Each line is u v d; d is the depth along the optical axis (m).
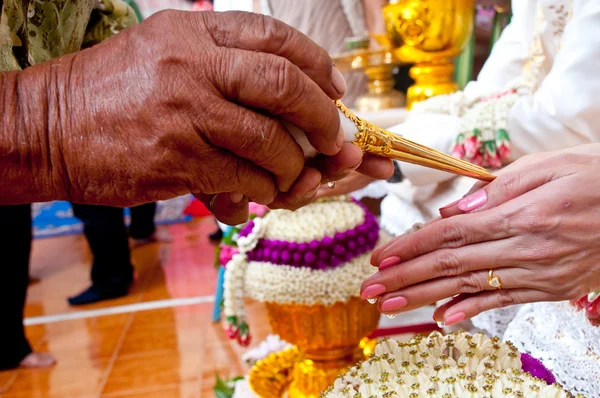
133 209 3.98
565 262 0.60
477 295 0.66
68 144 0.50
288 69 0.48
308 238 1.22
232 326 1.33
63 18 0.80
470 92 1.34
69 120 0.50
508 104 0.99
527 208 0.60
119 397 1.82
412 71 1.83
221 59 0.48
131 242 4.15
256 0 2.44
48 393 1.90
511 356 0.68
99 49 0.51
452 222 0.64
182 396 1.78
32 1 0.74
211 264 3.37
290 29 0.51
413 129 1.10
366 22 2.22
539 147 0.96
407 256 0.66
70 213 5.07
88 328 2.49
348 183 1.14
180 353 2.12
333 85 0.54
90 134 0.50
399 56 1.83
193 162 0.51
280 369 1.41
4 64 0.63
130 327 2.45
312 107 0.50
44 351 2.27
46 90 0.50
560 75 0.92
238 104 0.50
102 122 0.49
